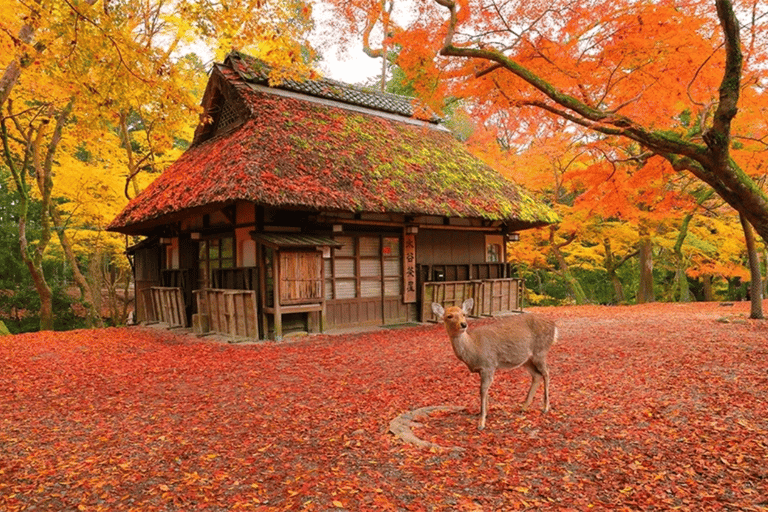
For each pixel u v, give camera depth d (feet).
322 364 25.12
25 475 12.28
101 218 52.11
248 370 24.00
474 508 9.79
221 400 18.89
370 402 17.97
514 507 9.85
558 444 13.15
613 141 30.04
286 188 30.45
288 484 11.37
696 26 21.44
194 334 36.47
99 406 18.44
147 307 47.55
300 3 25.30
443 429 14.62
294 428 15.31
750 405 15.29
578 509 9.71
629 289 85.20
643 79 23.56
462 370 22.82
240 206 35.76
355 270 38.88
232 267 36.86
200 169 36.52
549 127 31.37
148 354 28.91
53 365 26.02
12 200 68.33
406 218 41.27
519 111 29.22
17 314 69.92
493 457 12.41
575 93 25.30
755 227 20.68
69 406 18.47
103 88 24.23
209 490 11.18
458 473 11.53
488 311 46.24
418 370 23.17
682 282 61.31
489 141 47.78
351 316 38.32
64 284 77.20
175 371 24.13
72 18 21.75
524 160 48.65
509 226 51.21
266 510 10.12
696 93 23.85
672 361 22.20
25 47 22.58
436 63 25.82
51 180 47.96
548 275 88.48
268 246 32.07
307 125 38.58
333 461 12.58
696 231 59.82
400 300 41.57
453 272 45.60
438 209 37.04
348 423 15.58
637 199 35.01
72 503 10.79
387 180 36.99
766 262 63.57
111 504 10.68
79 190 48.67
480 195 42.86
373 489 10.82
